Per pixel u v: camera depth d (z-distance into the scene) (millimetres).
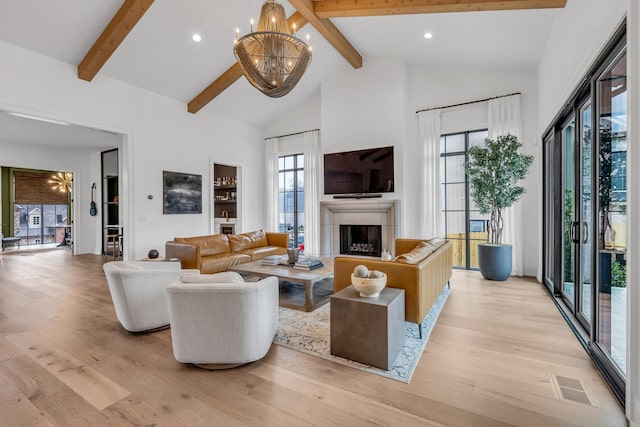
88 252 8570
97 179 8570
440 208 5684
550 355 2447
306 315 3385
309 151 7242
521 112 5113
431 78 5820
